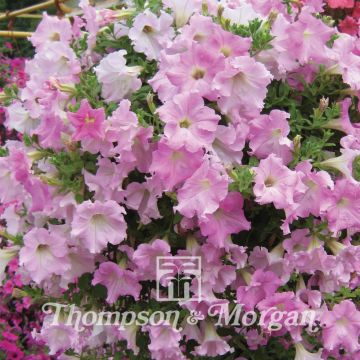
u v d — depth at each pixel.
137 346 0.88
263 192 0.74
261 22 0.82
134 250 0.83
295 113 0.84
